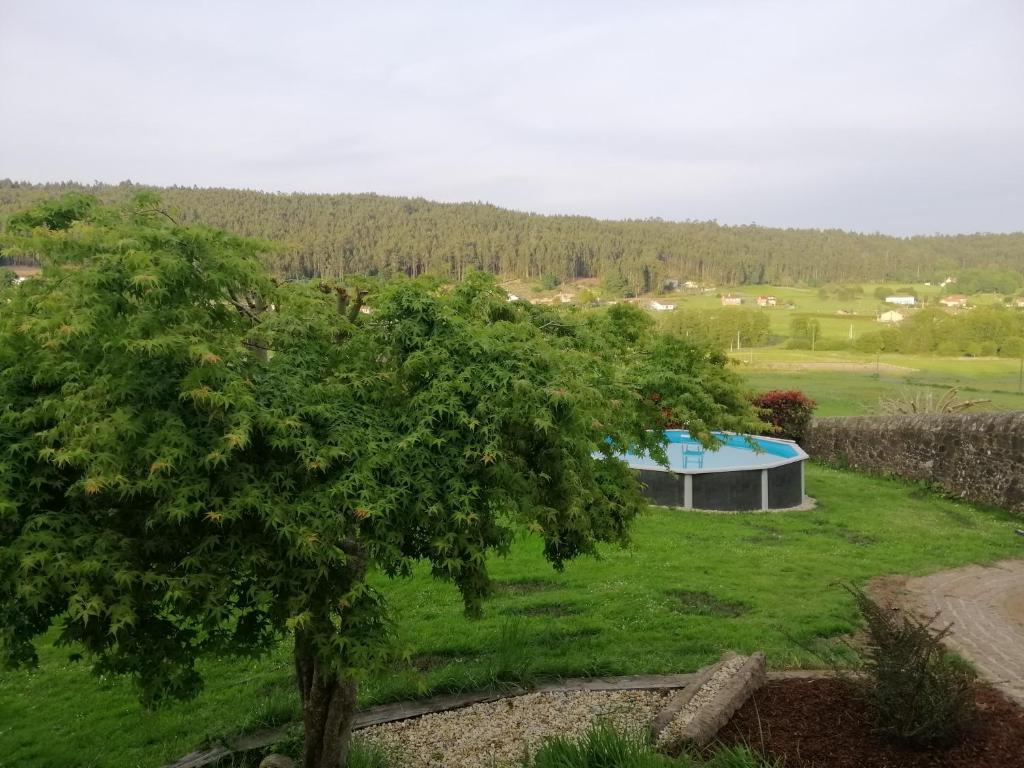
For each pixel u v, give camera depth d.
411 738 6.43
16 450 4.20
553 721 6.52
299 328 5.11
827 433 21.19
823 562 11.49
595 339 7.52
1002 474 15.50
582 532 6.61
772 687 6.39
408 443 4.71
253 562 4.38
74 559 4.00
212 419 4.29
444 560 4.94
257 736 6.76
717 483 15.36
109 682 8.01
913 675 5.27
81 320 4.07
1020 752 5.10
